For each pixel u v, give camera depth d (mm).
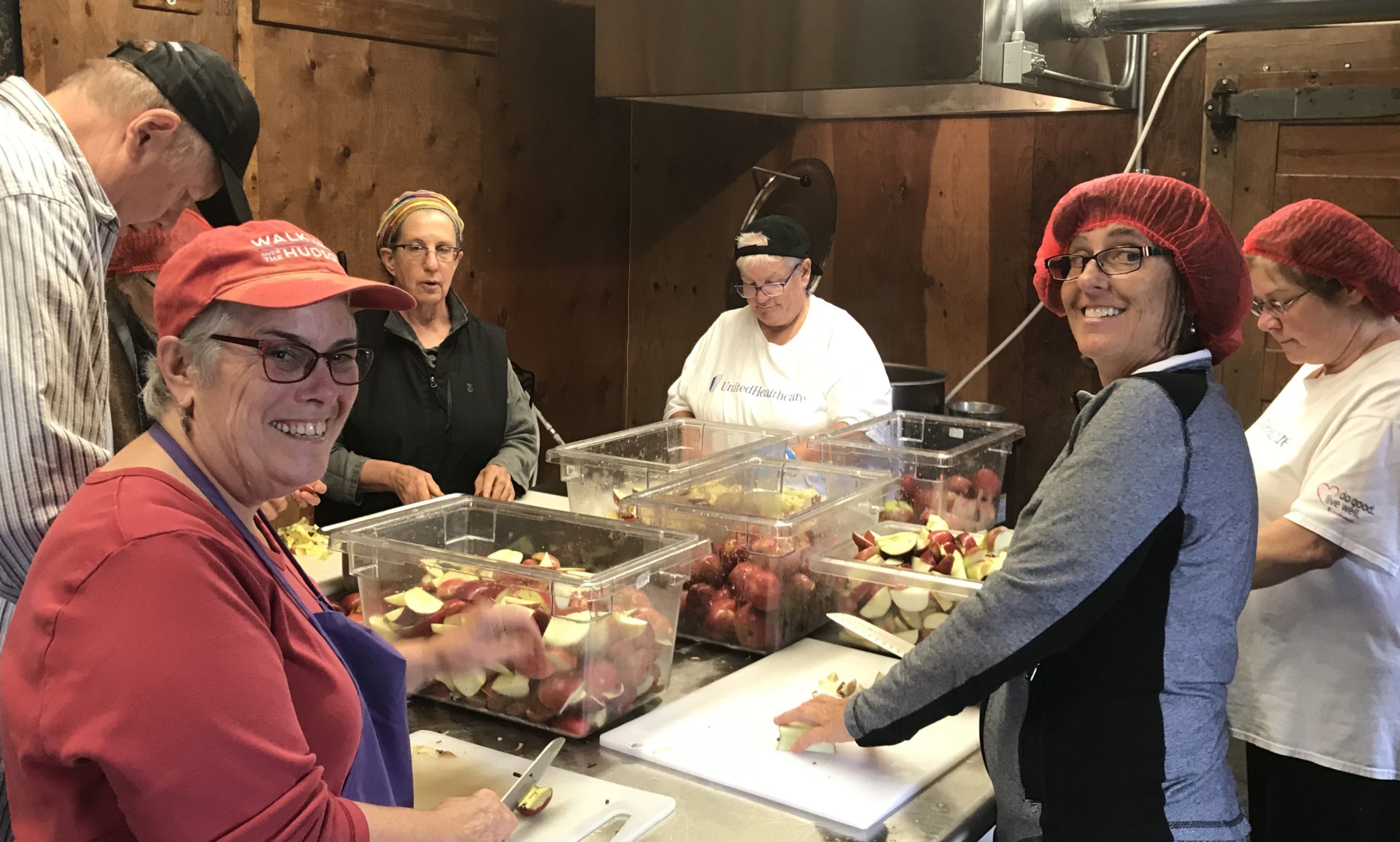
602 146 4078
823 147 3820
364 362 1045
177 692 849
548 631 1440
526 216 3807
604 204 4125
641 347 4301
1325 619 1849
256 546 1010
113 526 900
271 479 997
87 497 945
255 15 2918
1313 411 1897
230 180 1486
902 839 1250
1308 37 2852
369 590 1589
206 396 966
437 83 3438
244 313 945
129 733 838
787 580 1777
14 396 1183
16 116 1286
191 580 883
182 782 847
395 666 1172
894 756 1438
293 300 927
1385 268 1779
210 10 2816
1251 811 2049
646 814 1262
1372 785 1841
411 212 2482
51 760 870
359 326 2500
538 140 3809
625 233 4242
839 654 1768
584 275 4074
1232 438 1240
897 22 2734
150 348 1720
